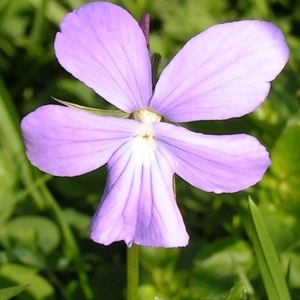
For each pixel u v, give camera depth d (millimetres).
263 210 130
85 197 148
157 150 97
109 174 96
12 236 134
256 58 93
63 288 133
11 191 137
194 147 96
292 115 147
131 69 94
